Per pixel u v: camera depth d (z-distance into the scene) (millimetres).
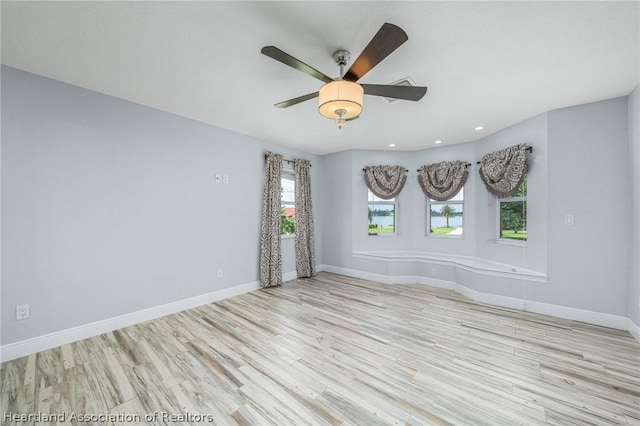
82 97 2535
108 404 1673
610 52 1942
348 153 5023
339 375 1963
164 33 1782
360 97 1757
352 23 1671
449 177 4438
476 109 3020
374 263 4727
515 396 1743
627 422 1530
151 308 3004
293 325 2844
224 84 2486
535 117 3223
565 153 2979
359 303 3547
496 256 3912
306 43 1872
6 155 2154
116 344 2418
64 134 2432
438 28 1696
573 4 1503
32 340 2256
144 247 2955
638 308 2510
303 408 1634
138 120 2908
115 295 2740
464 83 2406
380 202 5117
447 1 1489
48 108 2348
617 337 2549
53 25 1690
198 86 2525
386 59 2025
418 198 4930
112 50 1968
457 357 2207
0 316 2127
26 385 1847
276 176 4387
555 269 3062
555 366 2078
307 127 3709
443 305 3465
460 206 4578
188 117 3334
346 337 2566
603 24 1652
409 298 3756
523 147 3268
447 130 3787
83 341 2475
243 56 2049
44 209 2326
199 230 3465
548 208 3082
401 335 2609
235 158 3896
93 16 1616
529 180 3336
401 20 1633
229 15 1615
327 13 1591
